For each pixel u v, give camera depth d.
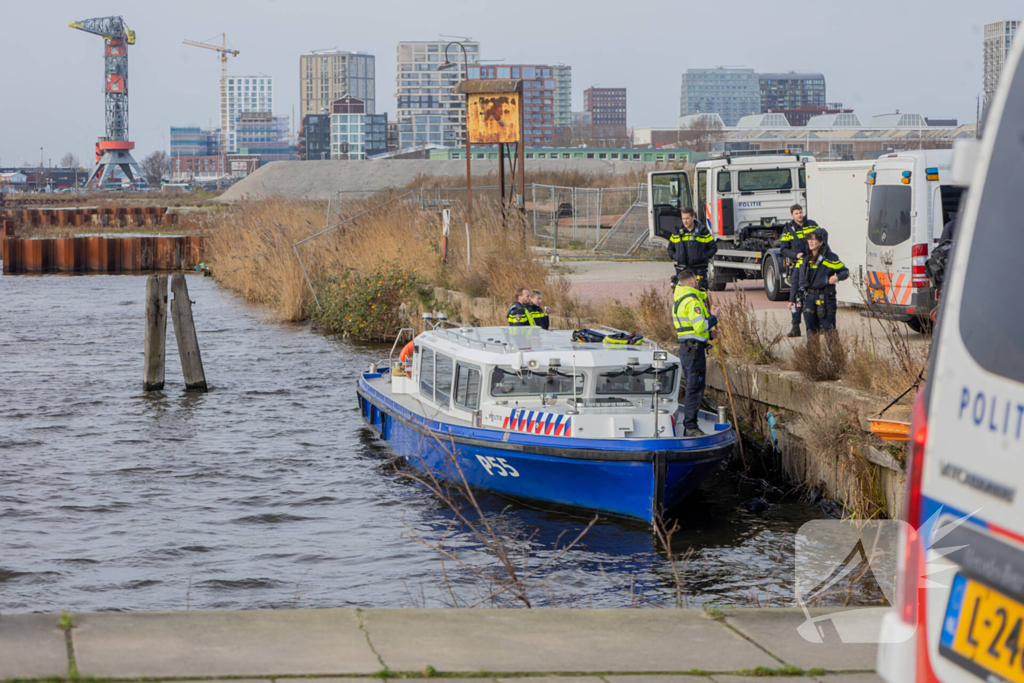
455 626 5.39
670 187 28.81
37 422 16.83
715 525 11.54
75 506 12.18
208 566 10.20
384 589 9.56
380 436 15.59
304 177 138.25
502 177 31.88
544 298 21.45
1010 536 2.55
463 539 11.12
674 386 12.48
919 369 11.72
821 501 11.92
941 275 13.68
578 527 11.57
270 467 14.12
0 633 4.99
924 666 2.89
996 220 2.69
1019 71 2.70
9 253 51.25
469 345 13.36
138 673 4.58
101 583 9.70
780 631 5.39
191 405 18.27
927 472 2.89
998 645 2.60
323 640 5.11
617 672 4.84
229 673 4.64
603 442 11.54
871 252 17.42
